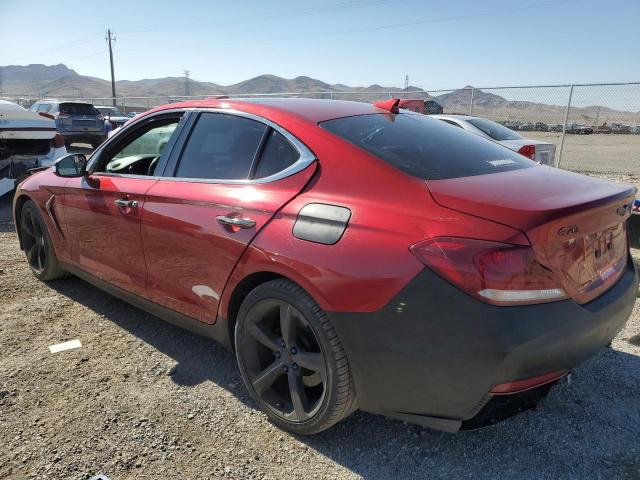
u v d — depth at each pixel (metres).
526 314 1.89
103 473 2.26
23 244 4.61
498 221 1.94
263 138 2.75
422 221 2.05
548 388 2.15
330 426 2.38
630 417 2.66
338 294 2.14
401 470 2.31
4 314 3.87
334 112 2.85
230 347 2.83
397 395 2.14
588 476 2.25
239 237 2.55
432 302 1.95
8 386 2.91
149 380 3.01
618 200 2.30
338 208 2.27
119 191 3.30
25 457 2.34
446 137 2.91
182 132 3.18
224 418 2.66
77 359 3.24
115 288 3.55
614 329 2.30
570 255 2.08
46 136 7.65
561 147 13.01
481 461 2.36
